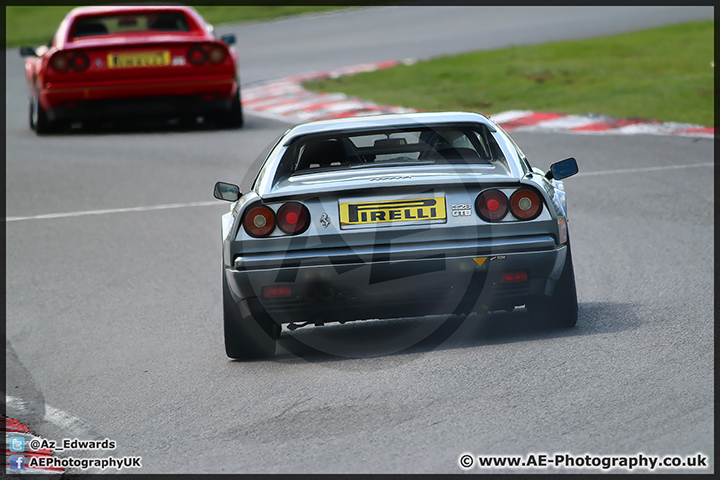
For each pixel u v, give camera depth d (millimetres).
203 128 57406
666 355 17656
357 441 14719
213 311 25062
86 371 20469
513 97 62062
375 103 61969
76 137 56438
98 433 16438
